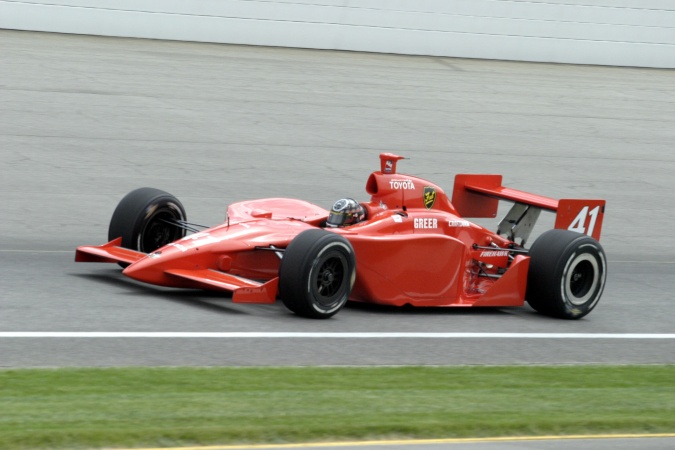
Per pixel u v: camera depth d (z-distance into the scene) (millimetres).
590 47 111875
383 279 32719
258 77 86250
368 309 33688
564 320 34531
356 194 57219
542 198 36875
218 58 91875
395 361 27266
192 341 27578
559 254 33969
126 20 96188
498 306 35156
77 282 34062
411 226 33656
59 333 27406
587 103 92125
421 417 21312
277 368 25297
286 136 69562
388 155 34281
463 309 35188
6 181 53000
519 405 23016
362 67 95688
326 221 34531
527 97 91500
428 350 28812
